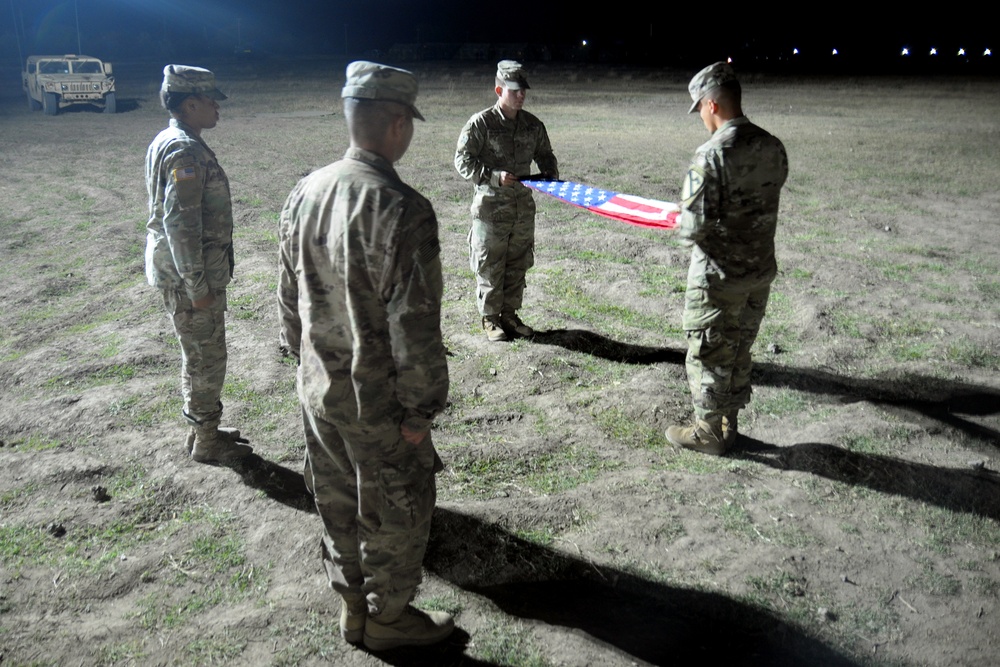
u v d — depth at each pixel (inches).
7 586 124.2
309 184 97.0
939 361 206.5
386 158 95.7
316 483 105.9
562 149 564.7
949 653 110.7
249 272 287.9
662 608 119.5
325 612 118.6
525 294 262.5
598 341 221.3
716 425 161.8
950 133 637.9
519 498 147.3
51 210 395.2
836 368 203.8
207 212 145.4
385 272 90.6
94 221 372.5
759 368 203.8
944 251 309.9
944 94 1000.2
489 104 906.1
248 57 2164.1
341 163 95.6
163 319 241.9
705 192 142.3
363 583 108.8
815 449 162.4
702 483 151.9
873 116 761.6
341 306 94.8
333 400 96.2
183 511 144.2
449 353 213.9
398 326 92.7
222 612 119.0
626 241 321.1
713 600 120.8
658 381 195.0
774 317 240.1
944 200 401.4
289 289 102.0
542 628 115.6
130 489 150.6
